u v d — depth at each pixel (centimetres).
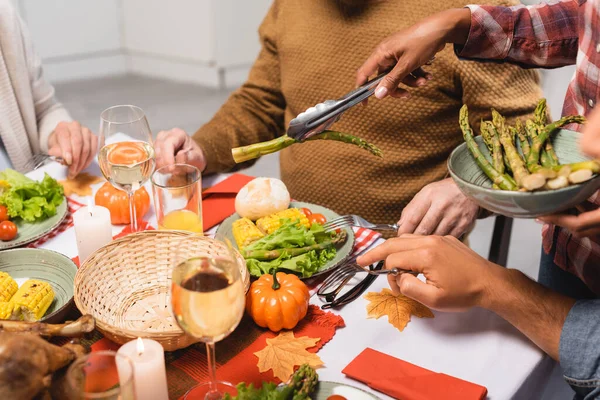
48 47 490
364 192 179
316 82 179
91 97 476
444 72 162
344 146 177
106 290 115
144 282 119
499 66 161
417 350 108
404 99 167
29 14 471
